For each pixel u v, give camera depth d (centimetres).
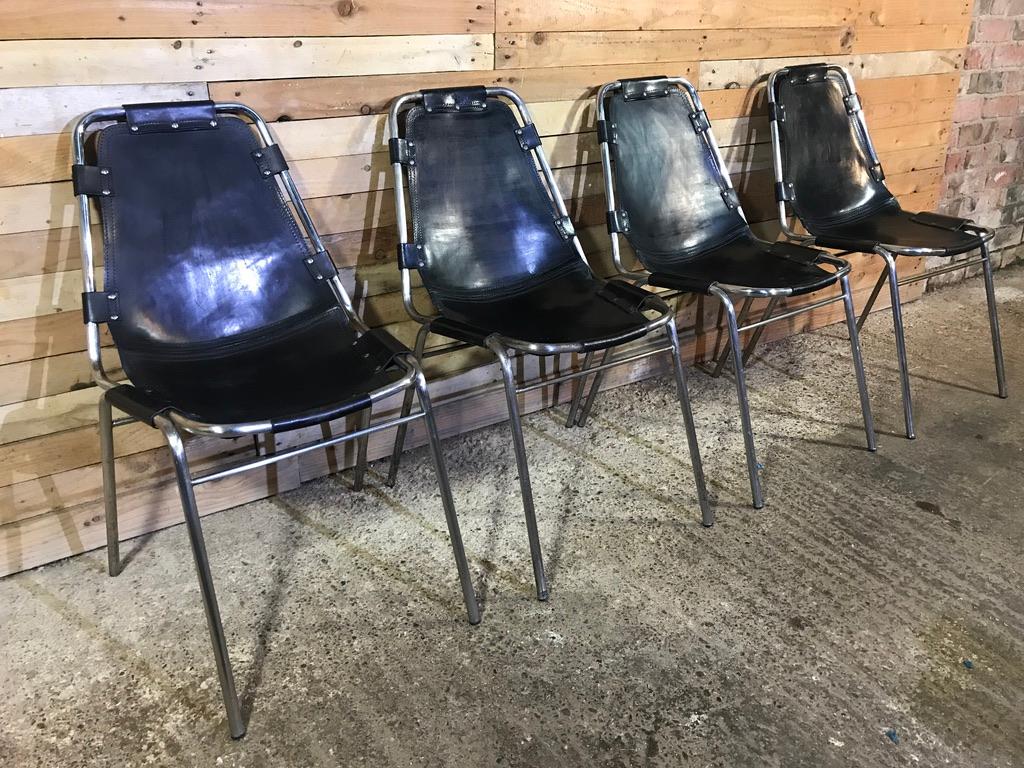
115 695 125
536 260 169
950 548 159
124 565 155
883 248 188
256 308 142
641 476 184
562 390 216
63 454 150
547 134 182
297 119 151
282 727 120
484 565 154
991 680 128
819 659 132
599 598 145
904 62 238
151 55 133
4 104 125
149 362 131
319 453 181
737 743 117
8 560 150
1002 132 294
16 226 132
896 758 114
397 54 157
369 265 170
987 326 267
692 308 231
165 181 134
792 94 205
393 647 135
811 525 166
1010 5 267
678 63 195
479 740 117
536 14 170
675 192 189
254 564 155
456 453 194
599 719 121
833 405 216
